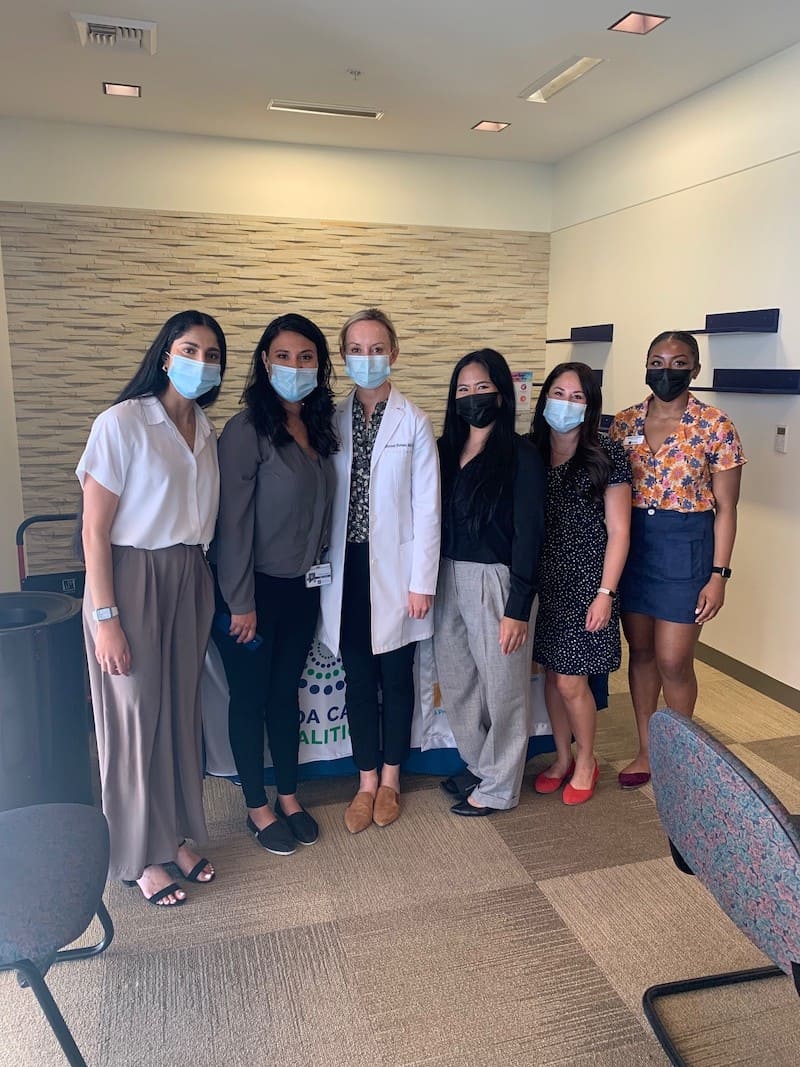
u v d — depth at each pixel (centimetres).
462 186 549
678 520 248
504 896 215
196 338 188
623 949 195
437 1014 174
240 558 209
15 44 349
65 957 187
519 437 233
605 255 498
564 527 241
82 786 233
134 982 183
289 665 235
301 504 212
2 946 127
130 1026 171
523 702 246
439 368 570
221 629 221
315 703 258
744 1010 176
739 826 122
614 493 239
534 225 570
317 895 215
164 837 207
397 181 535
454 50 353
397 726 254
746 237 371
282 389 206
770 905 121
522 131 478
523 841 241
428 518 231
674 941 198
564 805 262
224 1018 173
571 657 247
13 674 204
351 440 230
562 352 564
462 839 242
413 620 242
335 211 528
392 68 375
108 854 154
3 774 208
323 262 532
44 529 515
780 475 353
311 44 347
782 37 332
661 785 150
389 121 460
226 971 187
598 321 511
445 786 271
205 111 445
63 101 429
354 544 233
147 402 191
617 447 243
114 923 203
